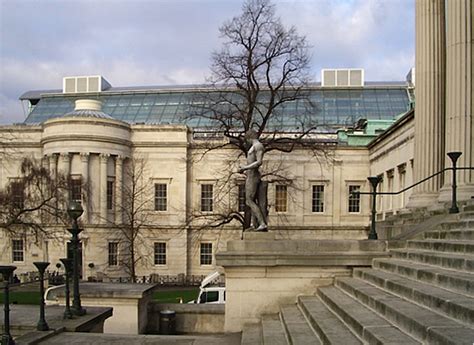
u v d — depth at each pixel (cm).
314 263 1316
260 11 3475
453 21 1652
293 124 6394
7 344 975
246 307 1321
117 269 5294
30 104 8000
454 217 1338
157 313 1664
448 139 1655
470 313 634
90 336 1125
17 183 4838
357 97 7131
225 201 5534
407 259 1189
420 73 1964
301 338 875
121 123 5472
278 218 5784
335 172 5822
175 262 5638
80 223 5031
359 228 5759
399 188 4506
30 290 4012
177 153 5694
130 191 5503
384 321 784
